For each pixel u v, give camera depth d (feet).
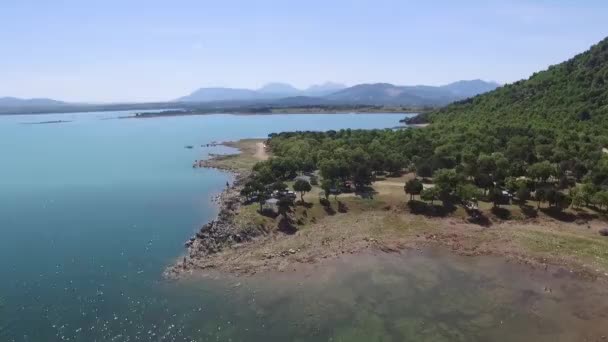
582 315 195.72
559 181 370.12
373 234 292.20
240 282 229.66
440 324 189.98
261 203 324.60
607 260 245.45
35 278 235.81
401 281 230.07
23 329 185.98
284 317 195.72
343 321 192.34
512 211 315.78
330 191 369.09
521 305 205.05
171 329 185.98
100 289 222.89
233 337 180.45
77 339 178.70
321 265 249.34
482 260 253.85
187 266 248.52
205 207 372.58
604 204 302.66
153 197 409.69
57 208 373.81
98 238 297.53
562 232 284.61
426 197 325.62
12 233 309.22
